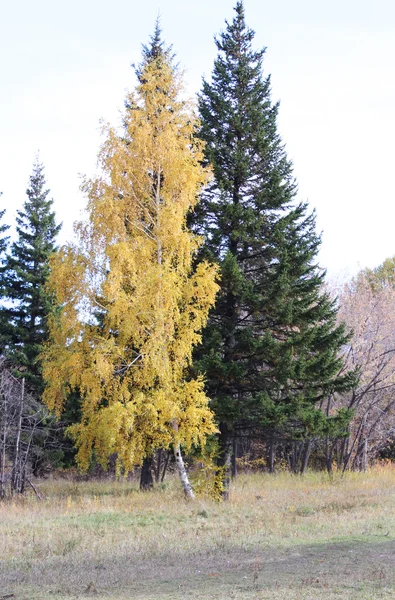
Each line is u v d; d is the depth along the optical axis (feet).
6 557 40.83
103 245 68.85
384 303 125.59
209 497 72.64
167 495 74.74
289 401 73.82
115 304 65.21
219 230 76.38
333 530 48.39
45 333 105.81
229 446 79.15
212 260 74.69
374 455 140.56
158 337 66.74
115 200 68.95
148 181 71.77
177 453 73.20
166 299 66.18
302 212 80.74
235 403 71.87
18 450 83.05
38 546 44.24
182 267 68.80
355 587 30.09
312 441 113.19
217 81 82.58
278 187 78.18
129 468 68.69
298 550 40.98
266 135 79.77
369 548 40.52
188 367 73.00
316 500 71.87
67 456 110.83
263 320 77.05
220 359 70.54
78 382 67.77
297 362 70.85
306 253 76.43
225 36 84.23
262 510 63.31
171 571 35.81
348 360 120.47
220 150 78.23
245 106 80.02
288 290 72.28
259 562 37.32
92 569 36.91
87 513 62.85
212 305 75.10
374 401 121.90
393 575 32.50
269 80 82.28
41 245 110.01
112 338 68.03
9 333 107.04
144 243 69.82
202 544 44.45
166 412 66.59
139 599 29.19
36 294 106.01
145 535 48.88
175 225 68.69
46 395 69.72
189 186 70.08
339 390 77.30
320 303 77.30
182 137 72.43
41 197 113.91
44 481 103.40
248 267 80.48
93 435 69.15
